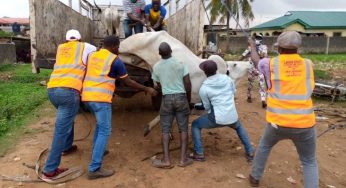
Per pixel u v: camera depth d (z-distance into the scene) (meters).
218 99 5.14
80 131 6.71
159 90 5.65
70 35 4.94
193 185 4.63
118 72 4.80
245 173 5.01
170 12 9.05
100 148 4.72
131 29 8.17
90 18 10.62
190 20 7.23
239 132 5.37
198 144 5.34
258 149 4.45
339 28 51.28
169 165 5.08
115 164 5.24
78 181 4.71
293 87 3.99
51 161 4.68
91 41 10.17
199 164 5.26
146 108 8.30
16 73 15.34
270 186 4.68
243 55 9.05
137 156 5.55
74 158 5.43
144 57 5.58
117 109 8.21
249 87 9.56
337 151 6.04
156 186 4.60
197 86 5.55
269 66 4.12
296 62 4.07
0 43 20.06
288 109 3.98
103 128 4.75
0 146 5.92
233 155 5.64
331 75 16.22
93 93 4.71
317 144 6.37
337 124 7.62
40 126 7.06
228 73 5.91
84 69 4.81
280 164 5.34
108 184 4.65
